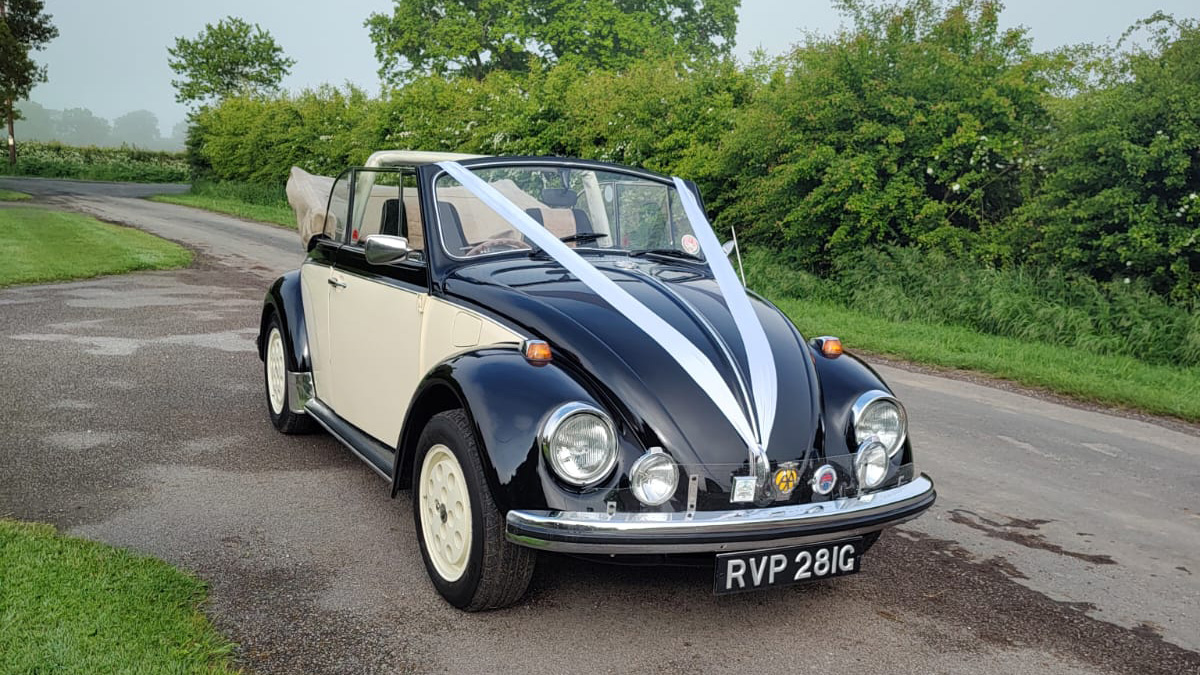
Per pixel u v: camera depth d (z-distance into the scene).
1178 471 5.76
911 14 14.04
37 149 61.59
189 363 7.33
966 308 11.49
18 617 2.93
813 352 3.63
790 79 14.70
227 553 3.69
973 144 12.98
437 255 3.85
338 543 3.85
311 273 5.14
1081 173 11.52
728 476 2.94
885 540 4.26
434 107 26.44
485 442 2.93
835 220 14.06
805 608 3.45
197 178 45.69
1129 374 9.12
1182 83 10.91
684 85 17.19
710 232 4.40
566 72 21.56
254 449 5.14
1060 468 5.68
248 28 55.84
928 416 6.92
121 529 3.89
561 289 3.55
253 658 2.86
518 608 3.31
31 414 5.67
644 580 3.62
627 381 3.04
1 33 50.25
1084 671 3.07
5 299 10.30
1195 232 10.64
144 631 2.91
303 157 34.62
